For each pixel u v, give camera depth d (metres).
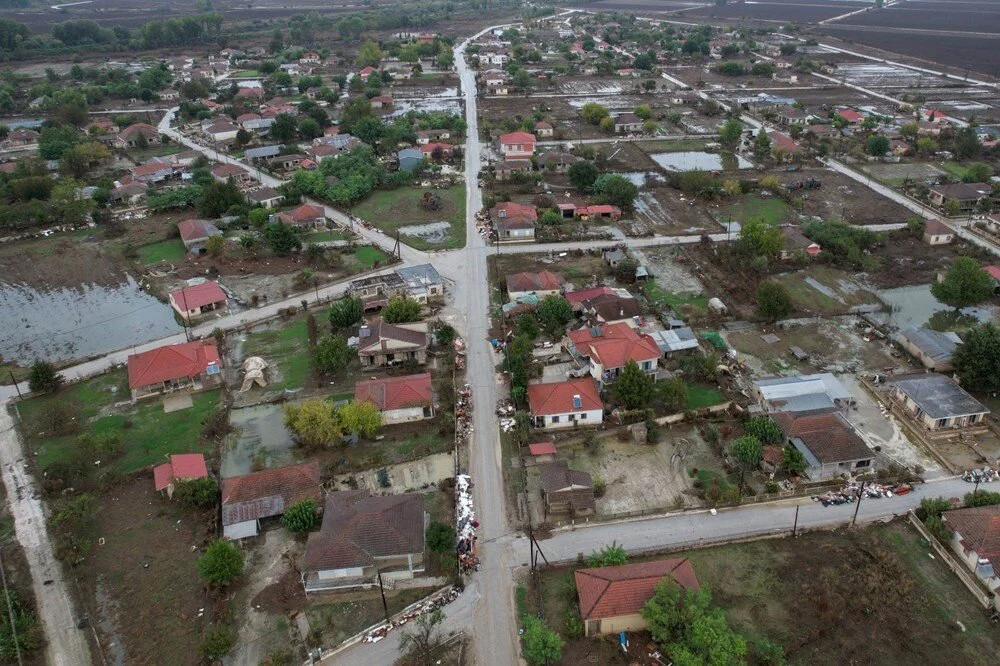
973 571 56.19
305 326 96.56
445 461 70.25
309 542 57.31
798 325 94.75
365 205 140.25
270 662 49.28
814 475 66.69
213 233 122.94
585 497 63.28
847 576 55.88
